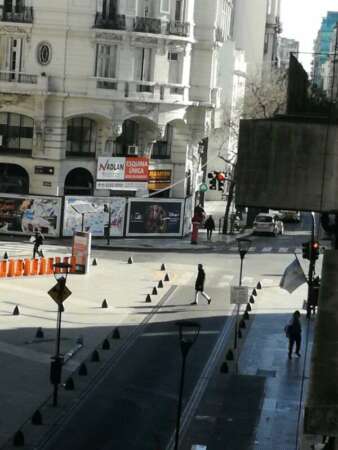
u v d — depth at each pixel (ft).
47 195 251.60
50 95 261.24
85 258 204.85
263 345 153.79
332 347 68.90
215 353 147.64
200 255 246.06
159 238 266.57
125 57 266.77
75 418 114.73
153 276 209.67
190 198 281.54
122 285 196.54
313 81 71.82
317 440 95.91
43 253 225.35
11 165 269.85
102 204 255.50
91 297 182.09
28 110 263.08
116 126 267.59
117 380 130.52
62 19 260.62
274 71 392.06
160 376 133.49
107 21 261.85
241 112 340.39
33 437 107.55
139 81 268.82
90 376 131.44
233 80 373.20
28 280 193.67
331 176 68.80
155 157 290.56
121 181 267.18
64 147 266.16
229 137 348.59
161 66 273.54
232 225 293.02
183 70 278.87
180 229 269.44
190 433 112.27
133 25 266.98
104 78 264.31
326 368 68.95
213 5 288.71
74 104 263.90
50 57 261.85
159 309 176.55
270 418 118.83
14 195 248.52
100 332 155.84
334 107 70.18
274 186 69.41
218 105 311.47
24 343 144.56
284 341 157.07
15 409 116.16
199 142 310.45
